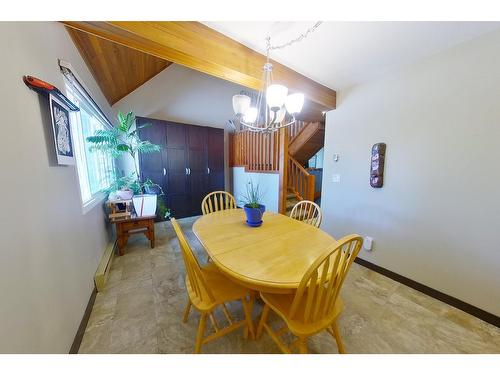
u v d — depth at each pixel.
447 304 1.72
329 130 2.62
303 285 0.91
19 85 0.94
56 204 1.21
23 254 0.87
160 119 4.09
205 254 2.67
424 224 1.85
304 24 1.36
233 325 1.25
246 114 1.75
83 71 1.99
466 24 1.35
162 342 1.31
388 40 1.53
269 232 1.60
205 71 1.59
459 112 1.59
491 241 1.50
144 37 1.19
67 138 1.42
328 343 1.32
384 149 2.07
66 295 1.23
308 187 4.09
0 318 0.72
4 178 0.79
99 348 1.27
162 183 3.95
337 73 2.06
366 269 2.28
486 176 1.50
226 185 5.29
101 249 2.26
